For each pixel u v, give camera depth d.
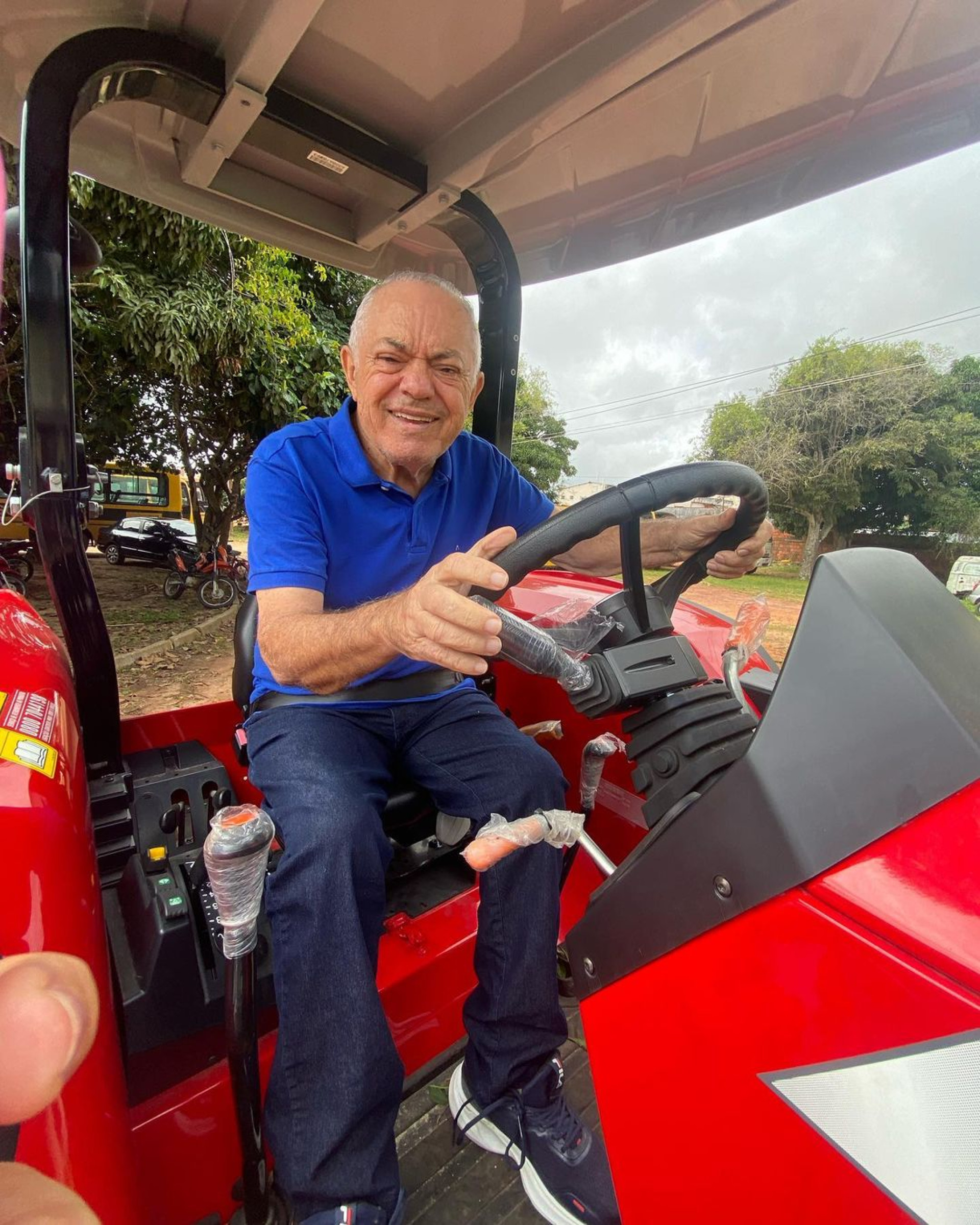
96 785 1.11
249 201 1.38
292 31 0.86
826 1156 0.53
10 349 5.15
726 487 0.86
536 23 0.93
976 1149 0.45
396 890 1.33
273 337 6.42
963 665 0.55
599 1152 0.98
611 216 1.42
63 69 0.89
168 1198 0.92
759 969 0.56
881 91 1.03
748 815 0.56
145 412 7.67
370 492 1.24
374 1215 0.83
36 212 0.91
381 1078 0.87
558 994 1.12
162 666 5.39
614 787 1.53
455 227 1.49
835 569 0.58
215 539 8.48
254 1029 0.79
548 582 1.76
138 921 0.98
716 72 1.01
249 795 1.61
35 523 0.98
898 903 0.48
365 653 0.80
